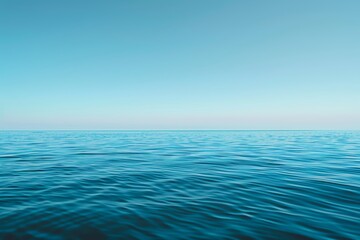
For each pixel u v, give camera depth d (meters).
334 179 8.98
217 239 4.28
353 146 24.52
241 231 4.58
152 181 8.79
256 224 4.89
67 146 24.44
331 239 4.24
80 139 39.81
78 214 5.41
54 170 10.83
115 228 4.72
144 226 4.82
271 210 5.69
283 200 6.45
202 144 28.39
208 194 7.09
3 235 4.35
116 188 7.77
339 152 18.56
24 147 22.77
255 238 4.31
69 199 6.53
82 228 4.70
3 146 23.80
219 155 16.86
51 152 18.34
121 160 14.22
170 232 4.55
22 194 6.94
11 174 9.88
